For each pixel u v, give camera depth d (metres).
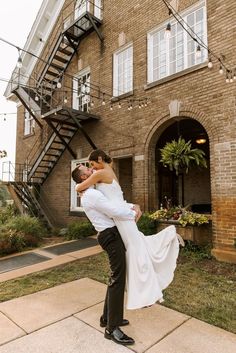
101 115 8.51
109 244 2.38
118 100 7.96
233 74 5.33
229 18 5.50
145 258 2.40
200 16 6.32
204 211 8.88
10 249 6.10
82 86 9.58
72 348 2.27
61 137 9.10
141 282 2.34
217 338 2.43
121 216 2.35
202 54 6.16
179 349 2.25
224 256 5.08
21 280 4.10
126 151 7.57
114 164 8.13
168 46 6.95
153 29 7.19
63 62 10.20
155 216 6.16
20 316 2.87
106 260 5.09
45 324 2.69
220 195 5.33
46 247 6.44
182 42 6.66
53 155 10.34
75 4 10.20
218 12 5.69
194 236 5.50
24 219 7.54
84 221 8.66
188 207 7.04
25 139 12.84
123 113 7.76
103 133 8.39
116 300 2.35
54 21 11.25
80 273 4.39
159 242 2.60
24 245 6.68
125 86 8.06
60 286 3.81
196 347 2.28
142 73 7.29
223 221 5.24
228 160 5.27
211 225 5.57
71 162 9.72
